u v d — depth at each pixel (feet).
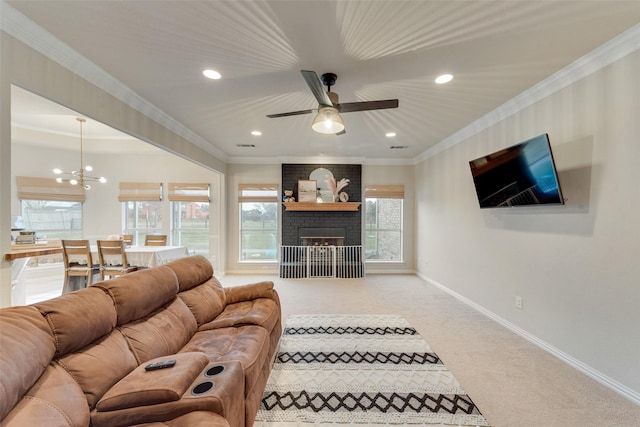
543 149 7.43
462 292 12.84
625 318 6.11
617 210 6.26
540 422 5.44
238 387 4.11
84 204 18.01
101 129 15.85
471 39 6.04
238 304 8.58
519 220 9.26
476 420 5.52
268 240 19.15
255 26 5.64
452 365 7.48
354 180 18.76
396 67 7.18
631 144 5.99
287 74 7.54
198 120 11.16
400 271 18.89
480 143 11.31
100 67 7.18
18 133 15.39
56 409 3.07
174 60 6.87
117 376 4.09
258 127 12.05
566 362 7.50
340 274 17.87
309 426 5.42
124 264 12.48
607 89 6.46
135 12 5.22
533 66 7.13
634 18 5.35
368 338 9.11
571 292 7.38
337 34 5.89
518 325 9.32
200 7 5.10
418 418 5.60
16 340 3.06
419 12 5.24
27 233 8.78
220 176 18.07
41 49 5.89
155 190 18.56
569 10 5.16
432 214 16.05
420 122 11.38
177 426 3.30
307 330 9.75
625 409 5.74
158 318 5.81
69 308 3.96
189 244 18.95
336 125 7.25
